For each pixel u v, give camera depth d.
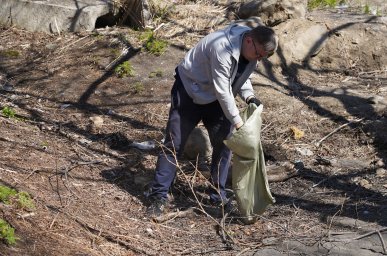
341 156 9.95
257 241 7.75
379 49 12.38
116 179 8.93
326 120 10.73
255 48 7.42
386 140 10.14
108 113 10.72
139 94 11.20
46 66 11.97
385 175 9.42
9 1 13.15
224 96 7.54
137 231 7.79
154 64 11.90
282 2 12.67
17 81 11.55
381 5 14.66
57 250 6.93
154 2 13.25
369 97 11.15
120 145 9.90
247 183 7.90
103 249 7.25
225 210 8.42
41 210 7.59
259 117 7.72
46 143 9.59
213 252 7.52
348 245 7.66
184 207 8.47
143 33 12.58
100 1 13.11
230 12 13.23
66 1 13.12
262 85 11.47
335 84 11.79
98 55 12.16
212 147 8.96
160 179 8.15
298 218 8.32
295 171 9.37
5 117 10.28
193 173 9.18
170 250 7.50
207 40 7.62
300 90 11.55
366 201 8.75
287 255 7.45
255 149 7.70
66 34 12.87
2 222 6.80
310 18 12.91
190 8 13.35
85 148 9.69
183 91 7.92
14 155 8.98
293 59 12.19
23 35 12.93
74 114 10.65
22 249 6.73
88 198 8.30
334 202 8.73
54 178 8.61
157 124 10.48
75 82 11.51
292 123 10.65
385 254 7.48
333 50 12.38
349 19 12.96
